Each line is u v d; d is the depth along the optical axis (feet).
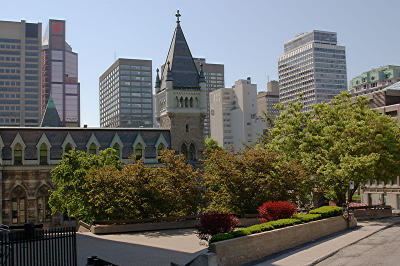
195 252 101.96
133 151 252.21
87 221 173.99
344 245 114.83
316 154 191.72
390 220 180.34
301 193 175.01
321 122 208.85
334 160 187.21
